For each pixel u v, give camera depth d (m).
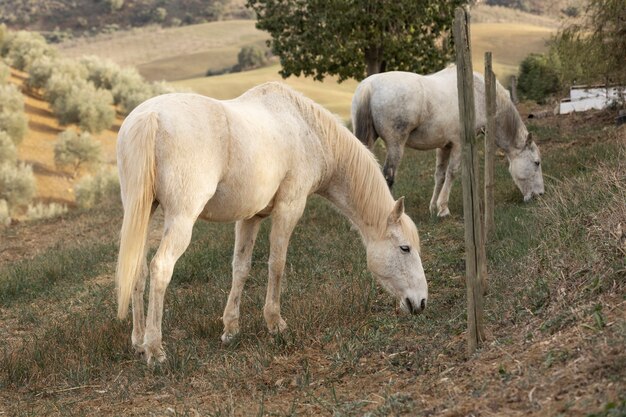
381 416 3.83
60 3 188.62
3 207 34.44
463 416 3.53
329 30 17.80
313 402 4.38
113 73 53.94
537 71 24.62
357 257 7.93
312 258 8.16
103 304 7.54
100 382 5.21
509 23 88.31
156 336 5.06
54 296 8.16
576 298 4.80
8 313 7.70
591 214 6.08
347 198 6.09
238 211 5.37
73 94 46.78
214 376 5.05
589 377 3.52
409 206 10.62
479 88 9.68
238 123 5.20
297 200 5.84
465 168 4.55
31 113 47.19
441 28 18.05
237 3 181.88
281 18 18.64
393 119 8.98
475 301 4.62
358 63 18.64
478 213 4.62
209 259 8.58
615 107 15.90
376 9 17.59
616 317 4.16
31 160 41.56
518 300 5.37
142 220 4.75
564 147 13.28
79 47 147.00
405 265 5.88
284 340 5.58
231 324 5.94
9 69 48.19
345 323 6.00
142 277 5.34
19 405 4.87
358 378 4.75
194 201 4.92
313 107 5.96
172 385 4.92
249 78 78.00
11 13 182.38
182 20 172.00
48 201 38.28
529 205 9.56
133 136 4.82
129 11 181.50
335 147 6.00
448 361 4.66
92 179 38.38
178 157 4.84
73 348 5.86
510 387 3.71
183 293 7.57
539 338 4.39
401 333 5.66
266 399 4.55
